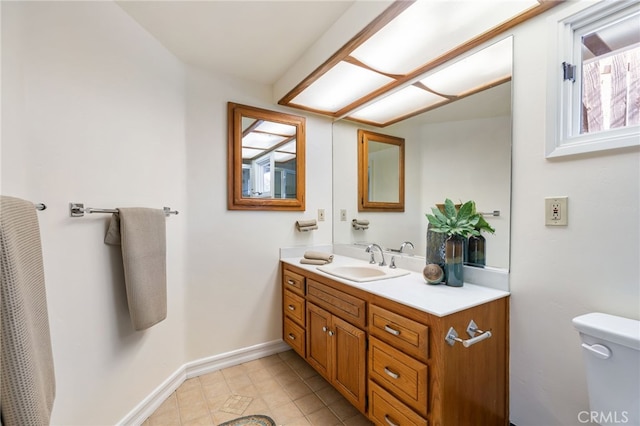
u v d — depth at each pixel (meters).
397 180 1.96
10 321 0.71
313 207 2.44
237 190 2.07
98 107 1.33
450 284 1.41
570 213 1.12
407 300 1.19
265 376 1.94
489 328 1.22
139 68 1.54
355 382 1.45
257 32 1.60
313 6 1.40
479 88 1.46
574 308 1.11
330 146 2.52
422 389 1.08
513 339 1.30
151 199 1.62
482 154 1.44
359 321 1.43
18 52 1.03
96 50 1.32
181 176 1.85
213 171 2.00
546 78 1.18
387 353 1.25
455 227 1.40
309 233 2.42
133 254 1.37
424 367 1.08
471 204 1.41
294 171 2.33
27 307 0.78
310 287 1.88
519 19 1.24
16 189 1.02
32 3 1.09
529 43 1.24
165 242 1.59
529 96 1.24
